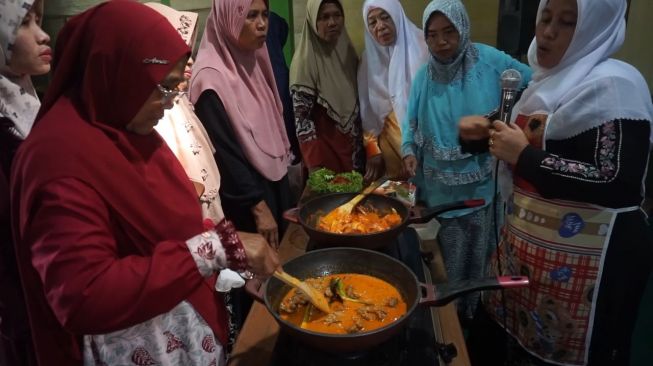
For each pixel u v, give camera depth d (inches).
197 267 31.6
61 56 33.2
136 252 33.5
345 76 87.6
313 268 42.8
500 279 36.6
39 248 28.4
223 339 41.3
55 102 32.8
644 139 42.8
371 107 85.8
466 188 74.8
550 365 51.9
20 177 30.2
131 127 34.5
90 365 34.4
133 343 34.7
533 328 51.8
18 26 41.3
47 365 34.7
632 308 48.6
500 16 105.7
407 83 82.8
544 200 48.3
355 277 42.8
